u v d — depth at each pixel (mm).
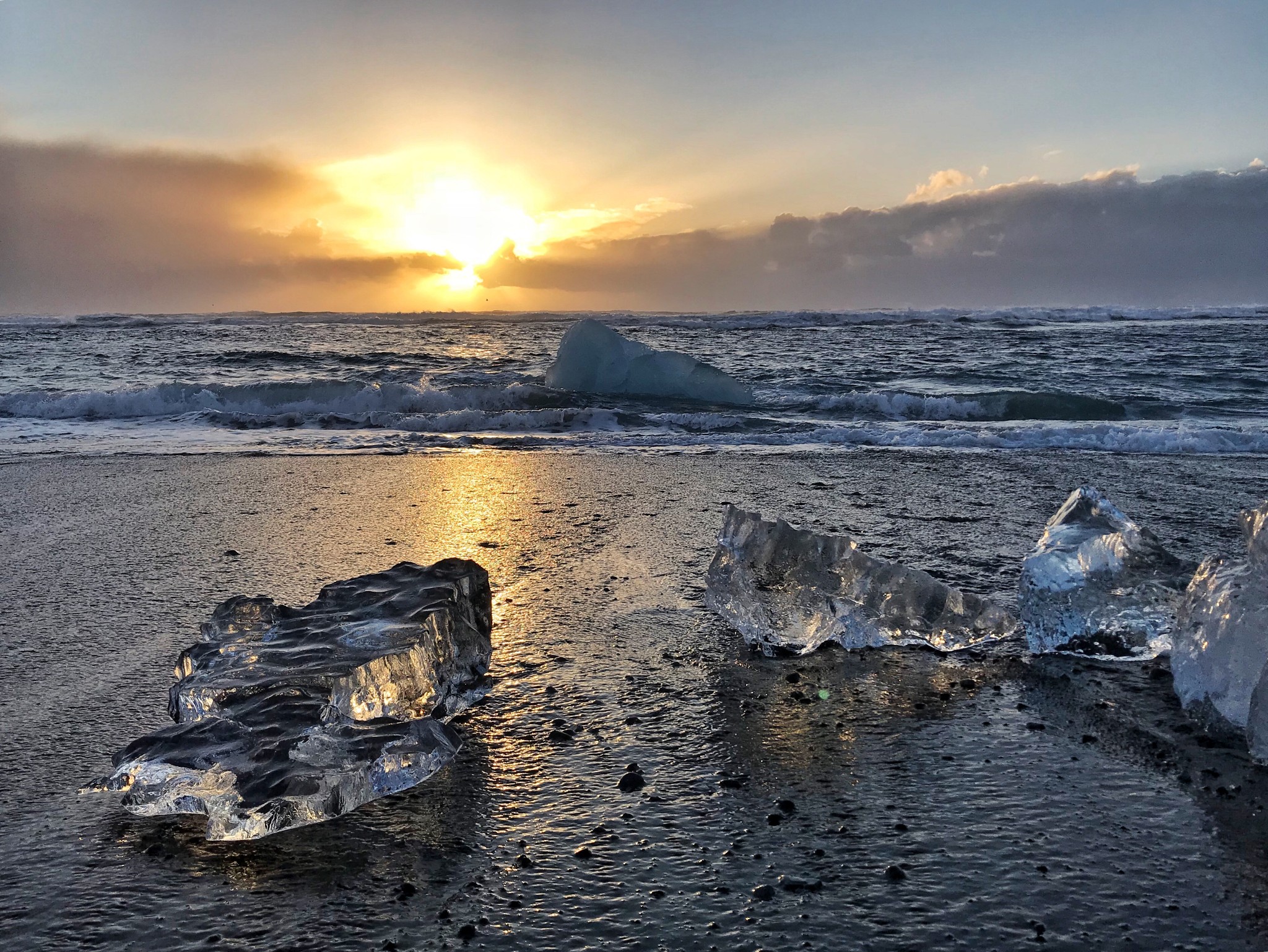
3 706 2631
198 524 4836
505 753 2361
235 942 1646
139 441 8125
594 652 3057
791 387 13172
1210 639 2504
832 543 3133
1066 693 2719
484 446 7992
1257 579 2457
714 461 7039
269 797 2010
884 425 9422
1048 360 17016
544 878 1820
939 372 14898
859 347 20844
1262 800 2092
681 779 2219
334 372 15195
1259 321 35062
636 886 1790
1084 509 3236
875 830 1981
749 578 3125
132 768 2117
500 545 4398
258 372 15195
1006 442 8078
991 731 2469
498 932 1656
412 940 1641
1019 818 2029
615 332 13156
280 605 3266
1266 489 5879
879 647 3111
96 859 1912
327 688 2375
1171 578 3012
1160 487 5930
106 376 14461
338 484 6012
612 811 2070
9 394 10461
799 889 1772
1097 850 1899
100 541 4484
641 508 5238
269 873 1854
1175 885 1775
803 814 2053
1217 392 12227
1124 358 17438
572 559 4145
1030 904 1723
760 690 2756
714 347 20953
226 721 2279
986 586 3695
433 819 2051
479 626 2922
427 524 4844
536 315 47375
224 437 8430
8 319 40719
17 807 2113
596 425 9375
